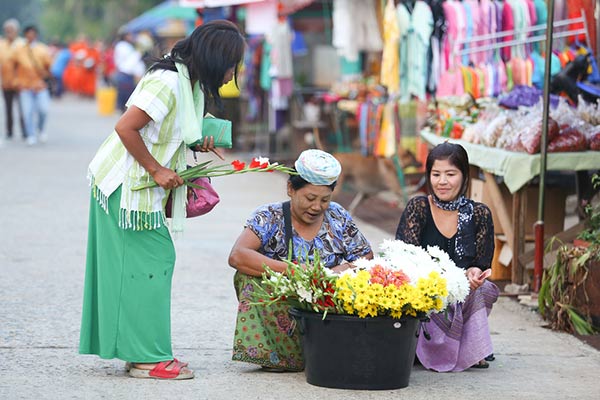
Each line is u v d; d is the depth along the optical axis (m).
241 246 9.05
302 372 9.30
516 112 13.88
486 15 16.62
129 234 8.80
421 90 17.78
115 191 8.74
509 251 13.57
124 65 51.34
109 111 56.19
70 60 77.94
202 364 9.56
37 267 14.25
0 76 36.25
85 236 17.03
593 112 13.40
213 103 8.91
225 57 8.60
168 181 8.65
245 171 8.88
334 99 23.62
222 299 12.53
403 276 8.45
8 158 30.03
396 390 8.77
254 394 8.57
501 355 10.16
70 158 30.61
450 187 9.47
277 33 25.44
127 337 8.88
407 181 19.97
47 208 20.22
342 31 21.88
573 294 11.14
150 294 8.88
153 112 8.52
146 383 8.86
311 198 8.91
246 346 9.09
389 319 8.45
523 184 12.34
